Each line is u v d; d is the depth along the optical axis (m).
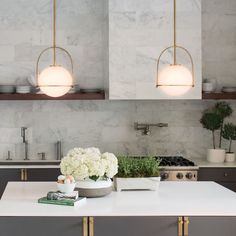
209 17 6.98
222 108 6.79
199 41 6.44
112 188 4.47
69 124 6.96
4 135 6.92
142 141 6.96
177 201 3.95
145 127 6.90
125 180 4.32
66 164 3.98
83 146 6.95
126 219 3.59
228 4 6.98
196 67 6.45
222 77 6.99
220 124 6.86
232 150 7.02
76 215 3.57
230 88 6.69
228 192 4.34
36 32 6.91
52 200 3.81
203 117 6.86
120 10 6.38
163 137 6.98
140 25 6.39
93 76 6.95
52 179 6.28
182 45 6.43
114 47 6.38
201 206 3.78
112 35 6.38
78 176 3.96
